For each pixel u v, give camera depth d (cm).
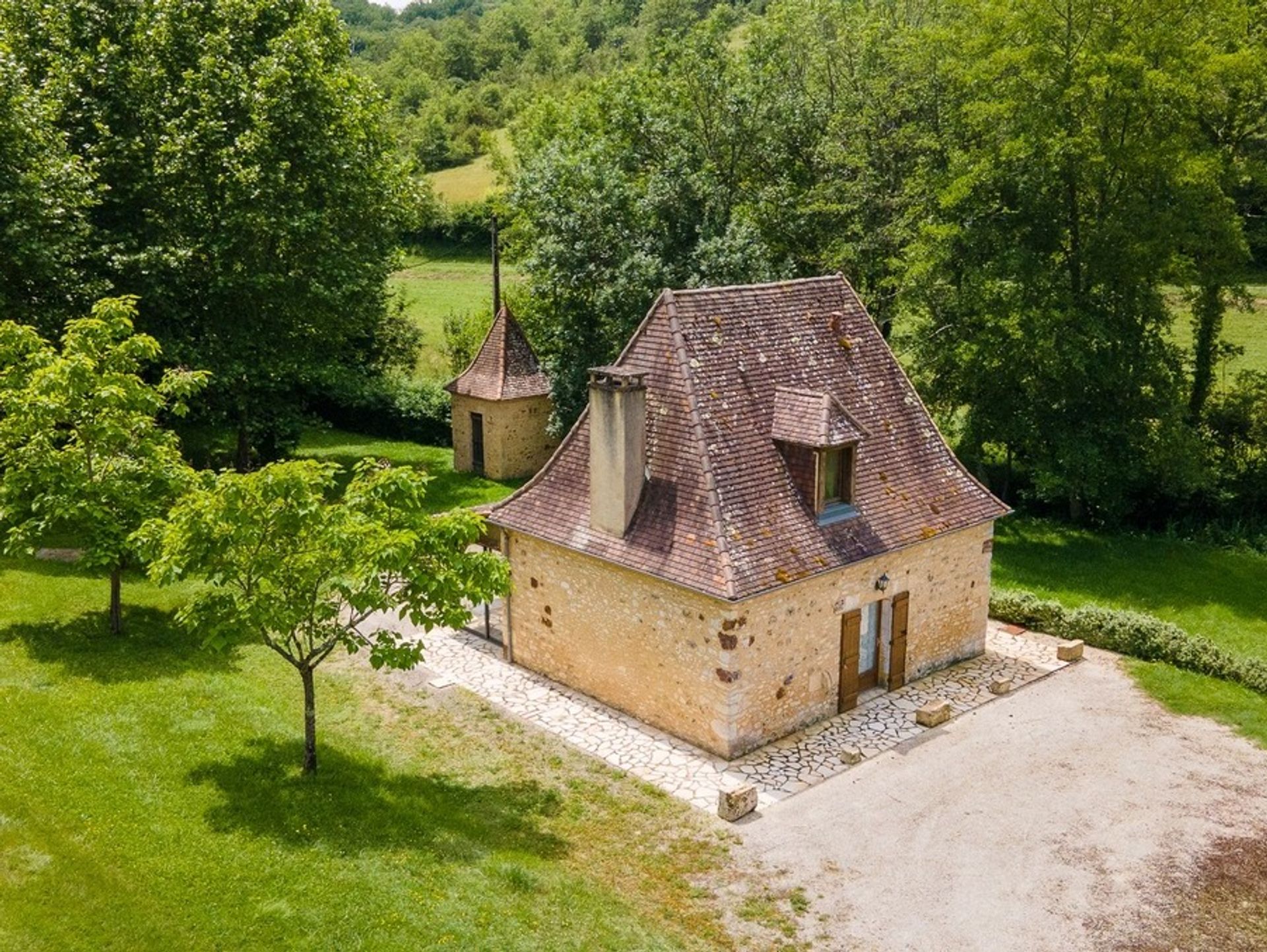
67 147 3022
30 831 1522
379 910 1455
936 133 3891
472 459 4378
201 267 3350
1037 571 3203
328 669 2372
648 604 2097
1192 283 3506
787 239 4166
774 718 2084
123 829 1568
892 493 2289
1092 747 2089
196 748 1864
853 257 3894
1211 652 2438
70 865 1457
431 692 2294
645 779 1950
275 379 3525
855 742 2098
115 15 3306
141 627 2372
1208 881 1667
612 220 3872
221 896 1446
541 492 2352
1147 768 2009
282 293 3450
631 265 3725
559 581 2291
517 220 5353
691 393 2108
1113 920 1574
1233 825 1823
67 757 1758
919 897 1620
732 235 3769
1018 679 2398
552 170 3953
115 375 2148
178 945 1340
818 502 2127
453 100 10669
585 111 4878
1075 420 3472
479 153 9744
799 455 2134
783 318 2336
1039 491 3391
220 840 1581
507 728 2136
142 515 2194
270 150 3222
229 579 1648
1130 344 3347
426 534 1694
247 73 3362
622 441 2067
